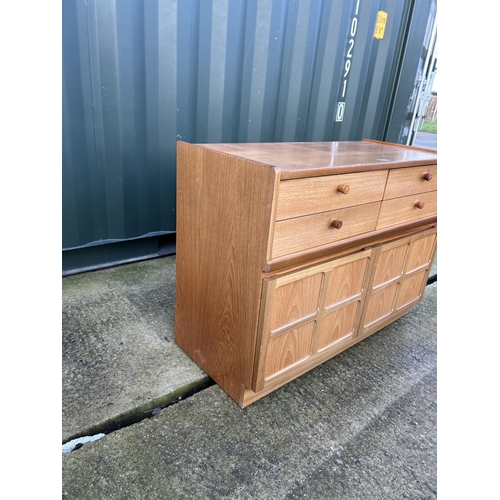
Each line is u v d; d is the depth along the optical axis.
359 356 1.78
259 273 1.17
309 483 1.16
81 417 1.28
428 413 1.48
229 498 1.10
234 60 2.18
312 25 2.39
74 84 1.78
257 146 1.57
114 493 1.08
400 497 1.15
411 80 3.16
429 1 2.91
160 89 2.02
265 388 1.44
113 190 2.09
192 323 1.54
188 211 1.40
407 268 1.81
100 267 2.28
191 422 1.33
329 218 1.27
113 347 1.63
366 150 1.71
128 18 1.80
